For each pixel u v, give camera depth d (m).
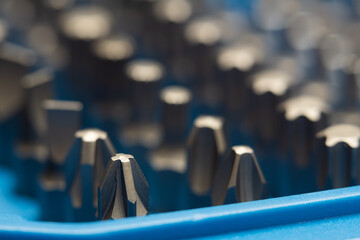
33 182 0.17
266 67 0.20
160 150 0.16
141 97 0.18
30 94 0.17
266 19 0.23
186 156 0.15
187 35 0.20
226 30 0.23
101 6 0.23
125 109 0.19
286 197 0.12
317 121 0.15
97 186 0.14
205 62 0.20
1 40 0.19
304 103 0.15
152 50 0.21
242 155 0.13
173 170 0.16
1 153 0.18
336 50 0.20
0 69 0.17
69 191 0.14
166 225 0.12
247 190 0.13
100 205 0.13
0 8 0.23
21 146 0.17
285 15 0.23
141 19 0.21
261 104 0.16
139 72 0.18
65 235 0.12
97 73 0.19
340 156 0.14
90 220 0.14
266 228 0.12
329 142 0.14
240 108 0.18
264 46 0.21
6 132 0.18
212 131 0.14
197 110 0.19
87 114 0.19
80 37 0.19
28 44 0.21
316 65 0.20
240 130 0.18
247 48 0.20
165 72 0.20
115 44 0.19
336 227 0.12
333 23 0.23
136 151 0.18
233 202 0.13
